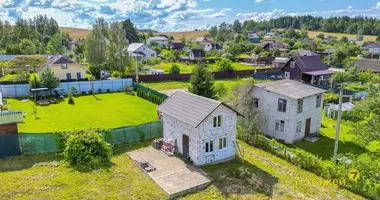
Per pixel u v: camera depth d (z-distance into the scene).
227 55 90.56
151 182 16.55
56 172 17.19
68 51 106.00
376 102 20.33
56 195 14.70
